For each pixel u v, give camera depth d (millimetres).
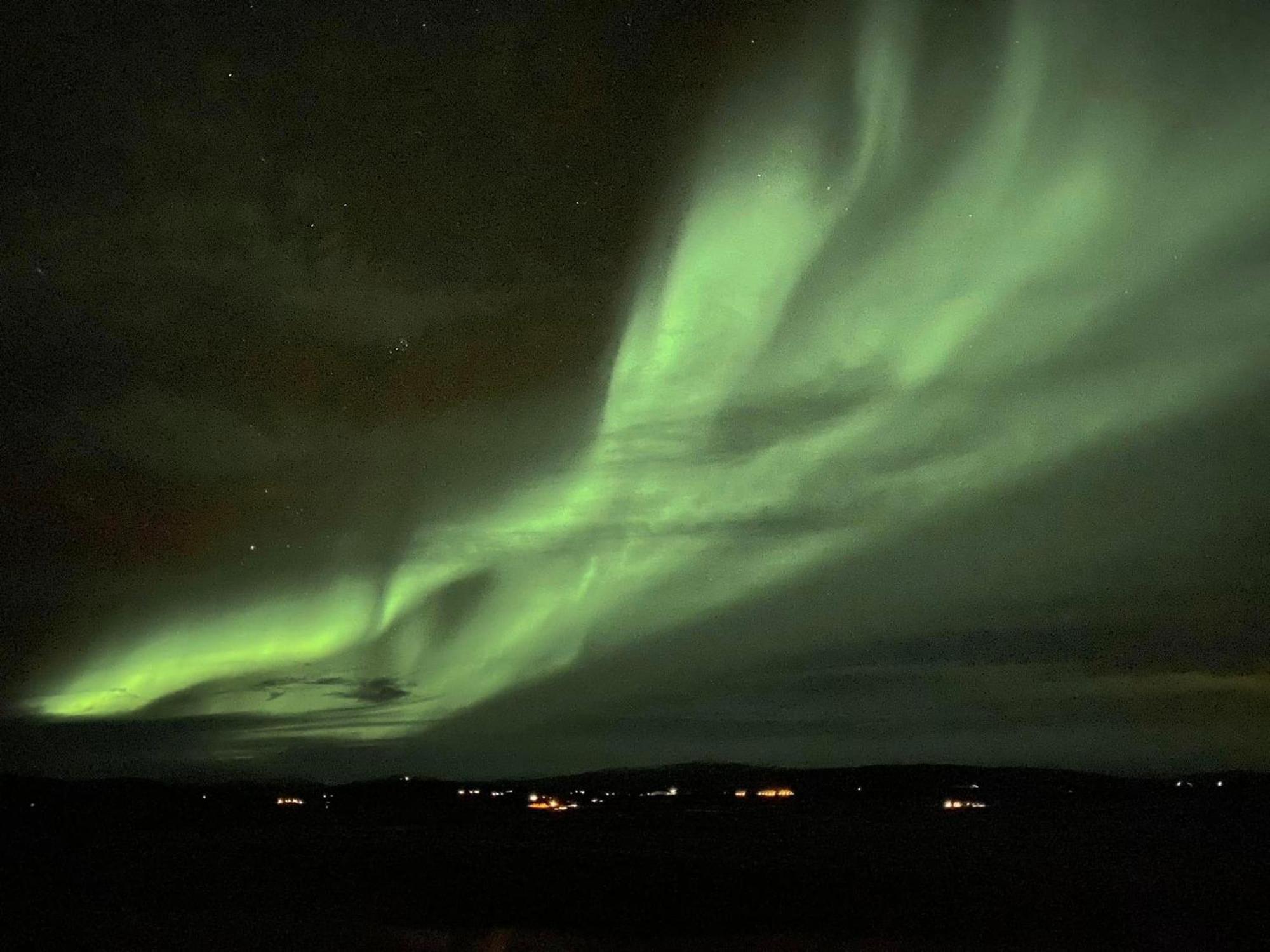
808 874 10805
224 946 7852
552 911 9164
